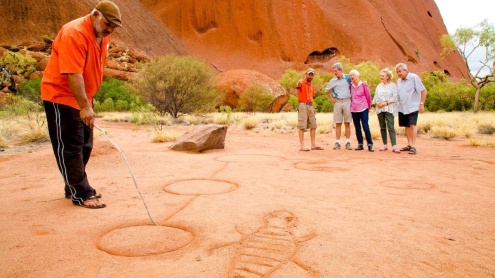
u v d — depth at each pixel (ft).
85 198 11.59
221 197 12.46
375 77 102.12
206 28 293.84
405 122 25.14
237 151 25.48
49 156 20.22
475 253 7.80
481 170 17.67
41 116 35.14
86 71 11.32
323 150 26.30
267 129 44.19
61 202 11.93
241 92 87.66
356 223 9.71
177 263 7.32
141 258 7.59
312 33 274.57
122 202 11.87
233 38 280.92
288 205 11.47
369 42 280.51
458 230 9.19
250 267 7.09
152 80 58.34
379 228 9.30
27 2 163.12
